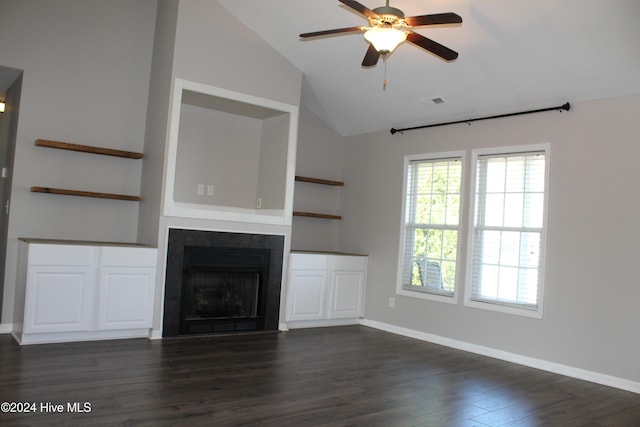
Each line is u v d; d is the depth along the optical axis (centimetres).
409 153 625
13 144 503
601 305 449
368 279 661
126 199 535
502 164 533
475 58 472
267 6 509
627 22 375
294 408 332
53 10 511
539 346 486
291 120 582
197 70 516
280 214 587
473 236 550
